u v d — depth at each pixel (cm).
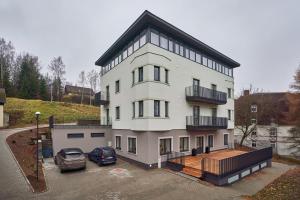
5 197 1158
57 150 2220
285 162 2706
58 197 1179
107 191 1280
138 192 1269
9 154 1959
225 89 2900
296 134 2752
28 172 1573
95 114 5194
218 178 1417
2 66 6222
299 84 2553
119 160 2180
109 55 2611
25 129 3203
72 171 1719
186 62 2239
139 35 1991
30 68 6744
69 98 7444
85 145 2378
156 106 1894
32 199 1142
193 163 1792
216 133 2647
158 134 1891
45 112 4553
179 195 1230
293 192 1343
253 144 3825
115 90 2483
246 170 1739
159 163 1862
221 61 2878
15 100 5044
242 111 3772
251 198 1238
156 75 1909
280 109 3750
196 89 2236
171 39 2083
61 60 8156
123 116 2253
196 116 2297
